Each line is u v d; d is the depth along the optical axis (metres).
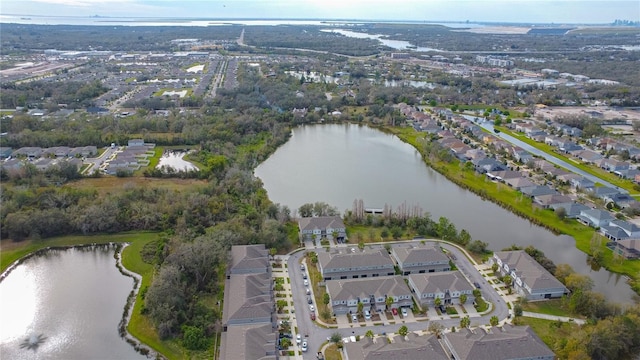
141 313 147.12
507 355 122.50
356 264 165.62
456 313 147.00
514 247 180.25
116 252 185.25
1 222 191.25
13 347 136.25
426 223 198.50
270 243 181.75
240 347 123.50
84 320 146.75
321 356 128.12
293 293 156.50
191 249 161.75
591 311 142.38
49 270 174.00
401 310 147.88
